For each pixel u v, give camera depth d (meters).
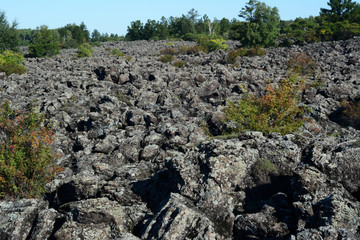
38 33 76.38
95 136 19.55
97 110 22.62
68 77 36.66
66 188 12.17
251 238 8.71
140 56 67.38
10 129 12.73
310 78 31.81
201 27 126.06
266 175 11.21
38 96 29.11
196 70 40.44
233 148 11.77
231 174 10.98
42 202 10.34
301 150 12.24
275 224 8.69
